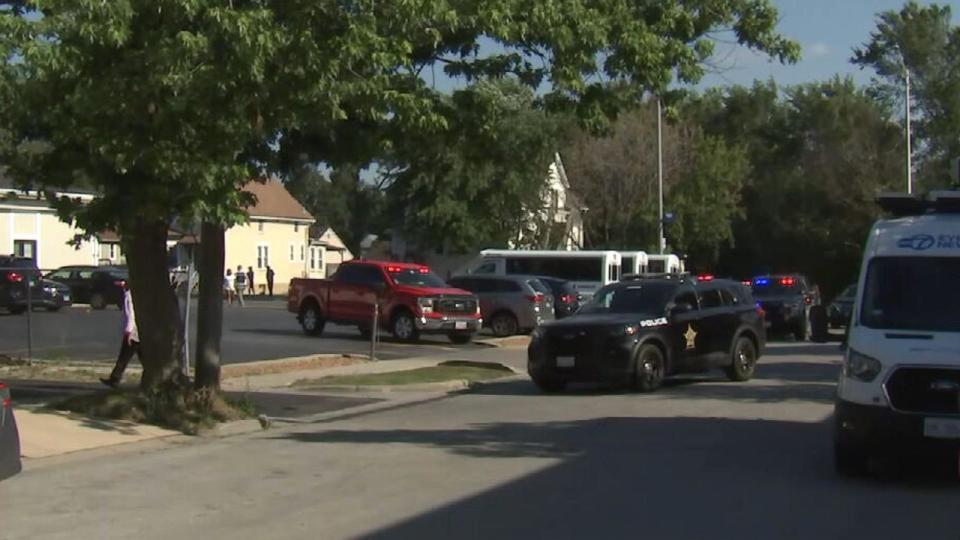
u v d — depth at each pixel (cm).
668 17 1546
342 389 2022
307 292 3241
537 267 4319
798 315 3400
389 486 1079
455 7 1306
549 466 1183
